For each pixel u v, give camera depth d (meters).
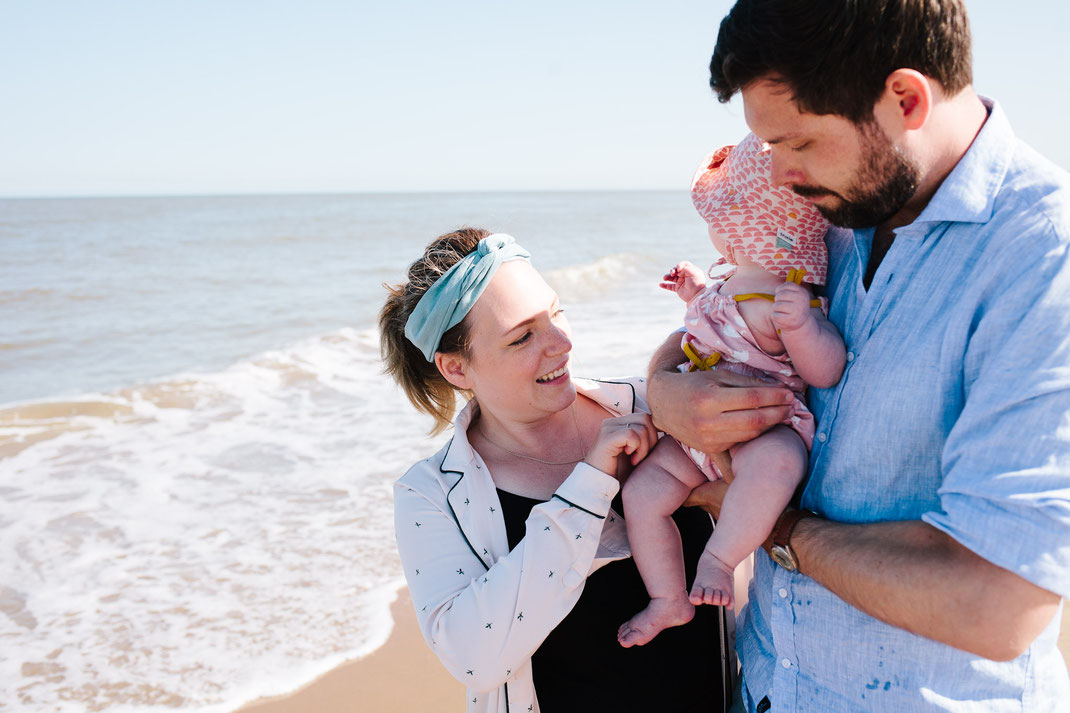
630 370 8.27
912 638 1.56
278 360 10.18
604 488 2.03
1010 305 1.41
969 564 1.40
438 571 2.11
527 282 2.19
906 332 1.57
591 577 2.12
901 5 1.35
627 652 2.10
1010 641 1.38
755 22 1.44
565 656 2.09
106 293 16.86
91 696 3.82
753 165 1.94
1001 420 1.38
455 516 2.17
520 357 2.15
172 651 4.16
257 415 8.02
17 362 10.73
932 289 1.54
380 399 8.43
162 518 5.69
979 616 1.39
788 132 1.50
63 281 18.81
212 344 11.67
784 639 1.77
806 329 1.74
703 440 1.91
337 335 11.54
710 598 1.83
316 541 5.28
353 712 3.68
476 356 2.19
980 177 1.49
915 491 1.58
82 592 4.74
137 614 4.50
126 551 5.22
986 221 1.49
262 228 40.62
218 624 4.38
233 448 7.04
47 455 7.02
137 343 11.83
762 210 1.93
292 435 7.33
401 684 3.88
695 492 2.10
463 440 2.27
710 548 1.88
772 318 1.79
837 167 1.49
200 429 7.62
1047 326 1.36
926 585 1.44
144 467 6.67
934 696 1.54
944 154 1.49
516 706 2.03
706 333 2.07
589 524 2.00
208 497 6.02
